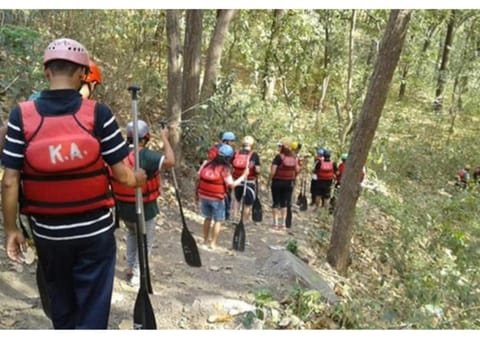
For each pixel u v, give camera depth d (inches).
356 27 846.5
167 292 222.5
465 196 591.8
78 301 112.6
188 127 447.8
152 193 209.6
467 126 1056.2
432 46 1154.0
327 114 872.3
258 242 342.3
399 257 400.5
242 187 377.1
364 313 223.8
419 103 1087.6
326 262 344.8
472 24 1042.7
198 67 450.9
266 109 684.7
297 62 797.2
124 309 198.4
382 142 659.4
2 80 262.2
